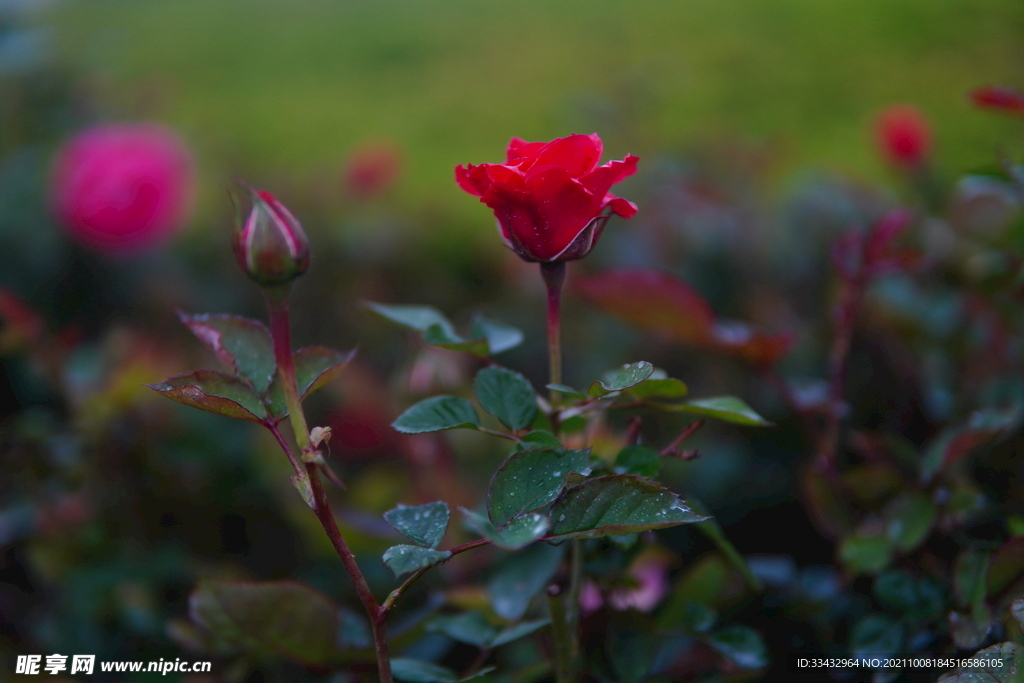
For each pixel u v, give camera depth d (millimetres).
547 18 3287
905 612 680
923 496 710
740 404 649
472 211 1760
